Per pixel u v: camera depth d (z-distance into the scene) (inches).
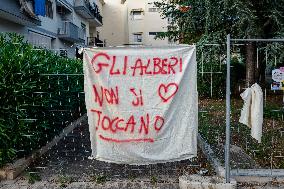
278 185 180.5
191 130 176.1
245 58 466.3
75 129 337.4
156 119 174.4
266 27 488.1
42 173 202.4
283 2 463.8
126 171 203.8
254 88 179.8
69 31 942.4
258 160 220.4
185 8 532.1
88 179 192.4
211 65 250.4
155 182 186.4
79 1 1104.2
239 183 183.0
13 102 198.4
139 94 173.5
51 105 243.8
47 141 255.6
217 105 342.0
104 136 176.4
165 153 176.7
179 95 174.2
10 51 211.8
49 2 859.4
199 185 174.6
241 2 430.3
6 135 193.0
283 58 395.2
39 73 213.9
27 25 693.9
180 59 173.0
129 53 172.2
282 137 274.8
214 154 227.6
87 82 174.2
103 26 1608.0
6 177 193.3
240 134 287.4
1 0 534.6
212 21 471.8
